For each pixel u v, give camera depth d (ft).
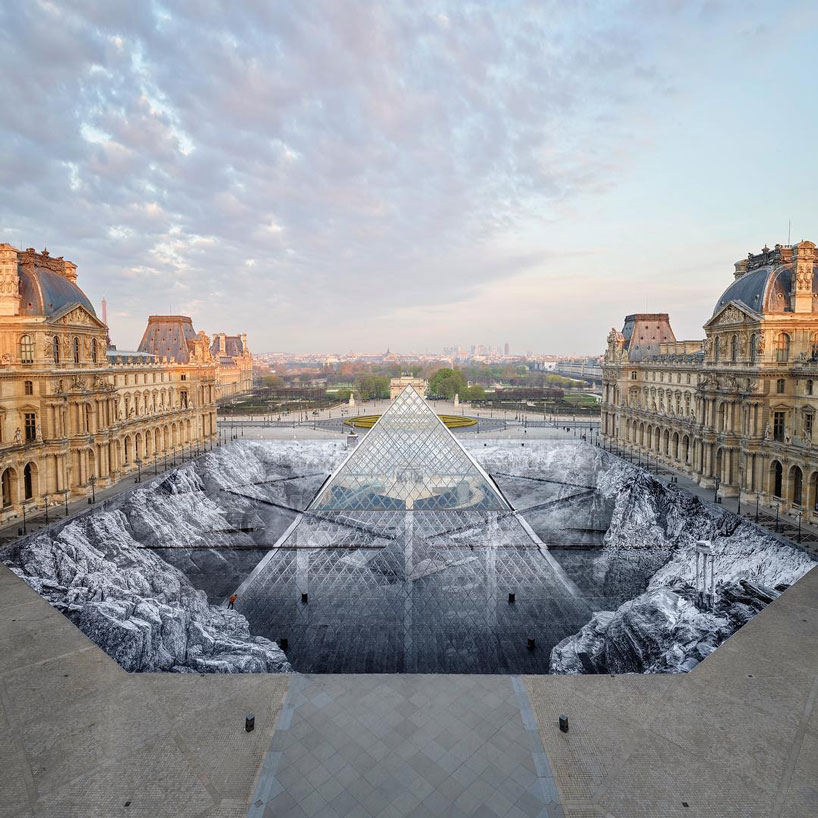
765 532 276.21
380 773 120.88
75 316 357.61
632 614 243.40
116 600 235.61
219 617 258.98
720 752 126.82
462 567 284.00
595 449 543.80
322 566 287.89
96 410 368.68
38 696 146.41
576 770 121.80
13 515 300.20
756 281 344.49
